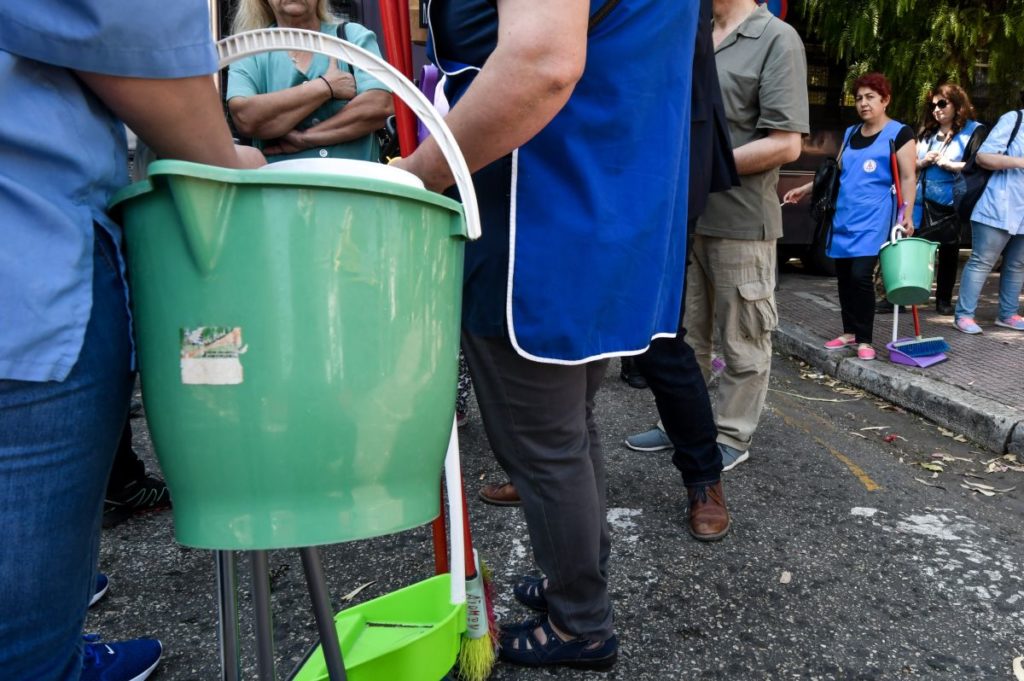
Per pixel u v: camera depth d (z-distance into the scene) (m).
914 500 2.84
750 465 3.13
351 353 0.77
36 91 0.75
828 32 6.81
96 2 0.70
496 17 1.23
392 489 0.83
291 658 1.85
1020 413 3.46
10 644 0.80
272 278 0.74
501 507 2.71
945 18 6.30
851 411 4.00
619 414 3.76
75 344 0.78
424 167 1.12
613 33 1.29
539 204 1.31
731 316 2.89
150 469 3.04
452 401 0.91
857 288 4.61
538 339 1.33
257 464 0.77
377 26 3.81
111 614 2.06
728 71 2.83
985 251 5.07
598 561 1.64
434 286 0.84
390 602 1.54
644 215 1.36
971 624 2.03
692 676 1.80
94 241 0.81
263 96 2.46
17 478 0.77
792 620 2.03
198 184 0.71
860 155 4.56
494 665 1.79
